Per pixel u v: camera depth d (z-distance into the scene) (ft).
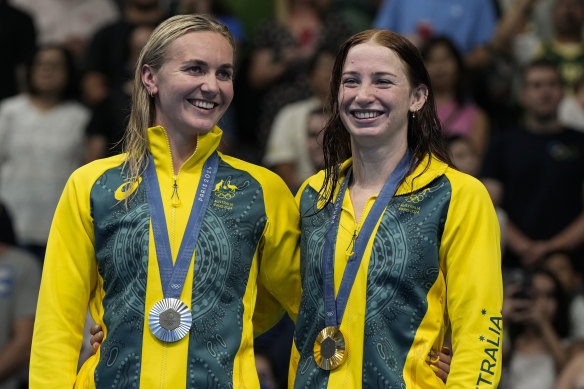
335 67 41.24
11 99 83.10
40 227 80.28
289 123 78.23
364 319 39.19
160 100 40.70
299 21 85.76
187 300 39.24
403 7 84.43
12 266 67.56
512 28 85.15
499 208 73.97
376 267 39.34
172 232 39.91
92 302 40.91
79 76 84.07
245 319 40.04
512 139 74.74
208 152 41.01
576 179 73.92
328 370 39.63
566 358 63.57
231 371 39.27
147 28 81.00
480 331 38.60
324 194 41.24
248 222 40.50
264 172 41.73
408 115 41.06
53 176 80.59
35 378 39.75
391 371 38.86
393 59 39.96
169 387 38.68
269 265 41.50
